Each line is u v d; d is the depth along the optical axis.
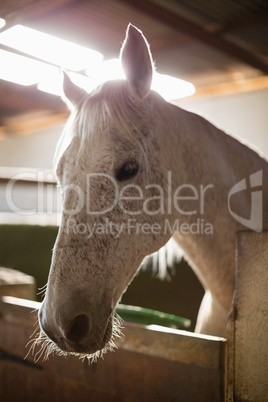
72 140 0.87
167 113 1.03
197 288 2.61
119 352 0.96
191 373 0.83
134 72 0.91
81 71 3.66
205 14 2.82
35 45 3.10
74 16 2.68
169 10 2.66
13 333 1.24
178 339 0.85
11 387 1.24
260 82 4.03
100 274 0.82
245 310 0.75
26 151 7.41
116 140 0.85
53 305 0.77
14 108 4.75
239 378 0.75
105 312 0.82
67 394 1.08
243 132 5.25
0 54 3.17
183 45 3.17
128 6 2.46
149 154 0.93
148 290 2.51
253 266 0.74
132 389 0.94
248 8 2.73
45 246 2.79
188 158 1.03
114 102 0.89
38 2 2.41
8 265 2.63
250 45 3.38
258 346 0.73
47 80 3.76
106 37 3.03
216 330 1.18
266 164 1.24
